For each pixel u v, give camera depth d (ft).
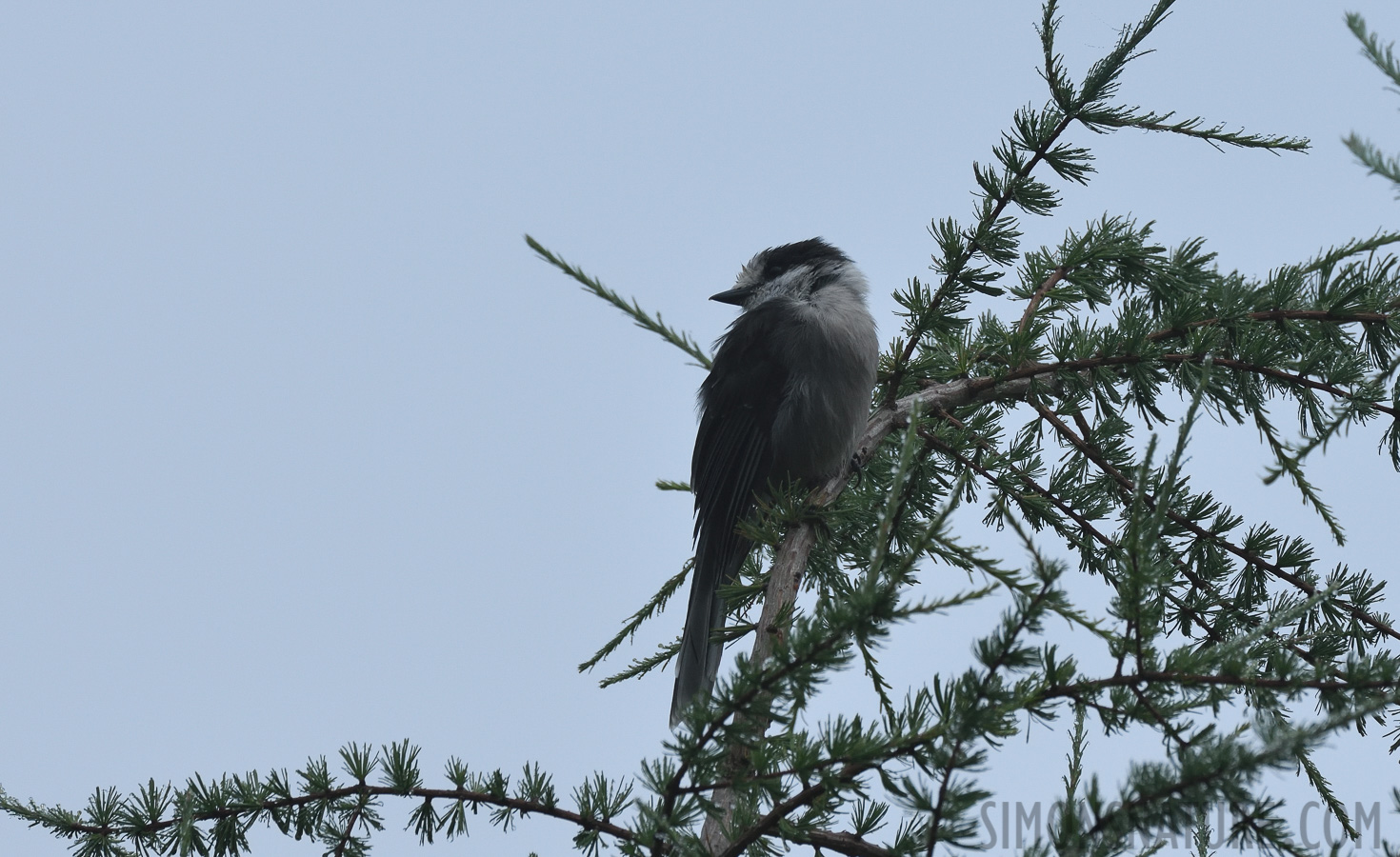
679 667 24.97
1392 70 11.13
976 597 11.88
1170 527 22.57
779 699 13.60
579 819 15.24
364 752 16.26
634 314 22.13
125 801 16.24
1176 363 22.76
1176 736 13.23
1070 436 24.07
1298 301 22.41
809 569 22.61
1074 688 13.12
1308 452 14.02
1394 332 21.67
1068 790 14.52
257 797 15.98
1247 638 13.71
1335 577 20.80
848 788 12.66
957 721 11.37
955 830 11.54
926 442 23.53
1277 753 10.60
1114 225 24.98
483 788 15.74
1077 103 22.72
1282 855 12.84
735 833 13.93
